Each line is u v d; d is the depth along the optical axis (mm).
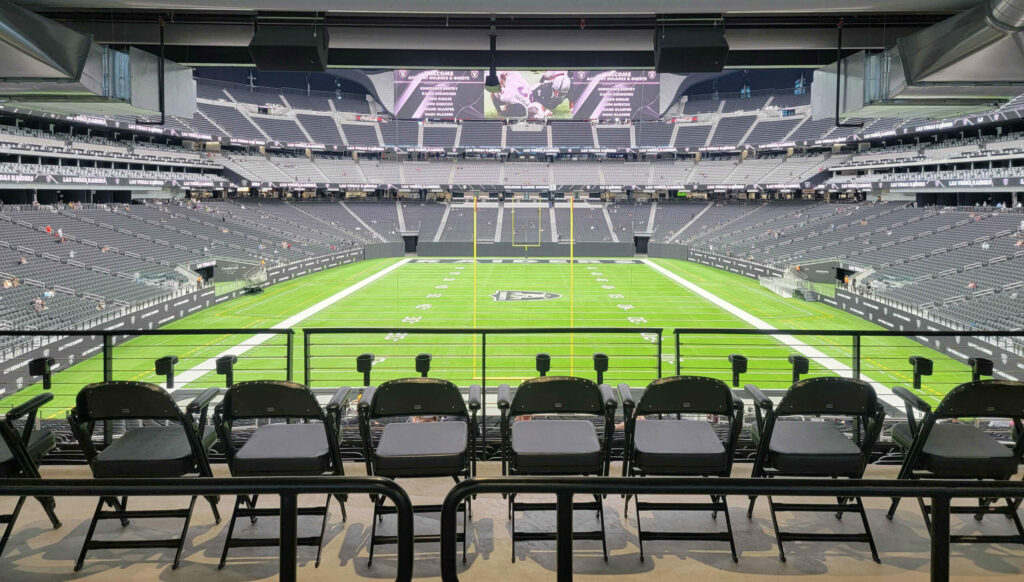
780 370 16562
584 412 3742
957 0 4496
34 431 4074
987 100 5422
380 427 5477
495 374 16125
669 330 22172
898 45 5117
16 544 3555
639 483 2010
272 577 3266
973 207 35281
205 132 47719
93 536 3645
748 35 5535
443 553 2031
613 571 3277
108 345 4820
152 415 3496
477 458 4746
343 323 23969
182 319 24703
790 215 47688
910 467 3615
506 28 5570
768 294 31297
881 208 41812
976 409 3461
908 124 39688
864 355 18234
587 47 5816
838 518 3836
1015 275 23453
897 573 3271
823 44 5547
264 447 3645
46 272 23562
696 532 3605
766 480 2012
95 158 36188
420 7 4539
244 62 6152
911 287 25703
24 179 29859
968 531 3705
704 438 3750
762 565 3342
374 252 49719
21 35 4637
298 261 37969
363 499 4129
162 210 40594
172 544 3312
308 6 4652
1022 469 4445
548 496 4129
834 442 3736
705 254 44812
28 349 15562
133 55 5551
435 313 26078
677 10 4617
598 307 27469
